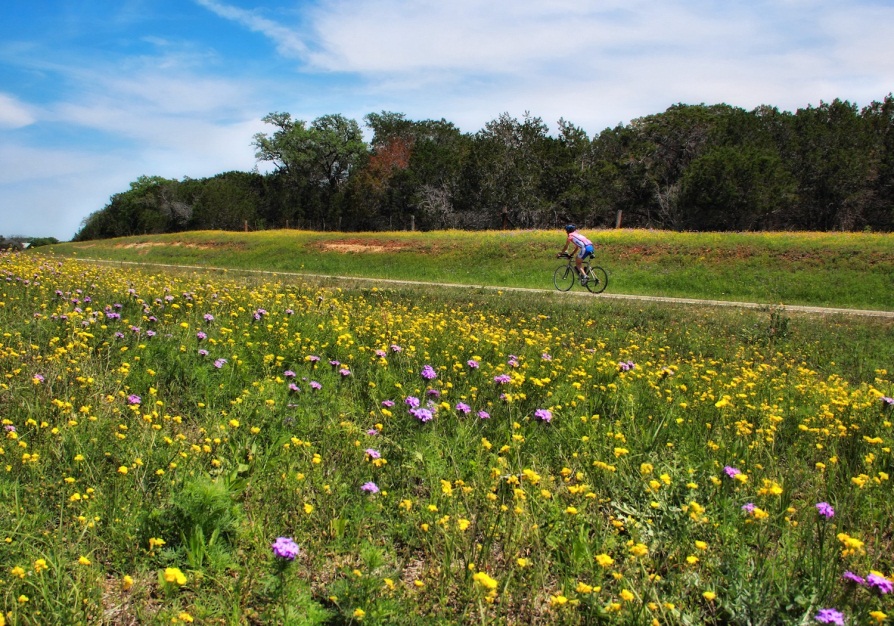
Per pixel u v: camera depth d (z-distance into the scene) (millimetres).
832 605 2879
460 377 6410
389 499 3891
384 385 5941
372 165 69812
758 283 21547
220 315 9039
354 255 33500
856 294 19625
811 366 9984
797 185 49656
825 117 61719
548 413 4613
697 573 3229
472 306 14938
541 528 3531
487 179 55031
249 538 3395
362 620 2742
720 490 3914
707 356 10727
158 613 2736
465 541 3400
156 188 92688
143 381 5738
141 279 13883
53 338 6738
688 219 50188
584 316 13961
